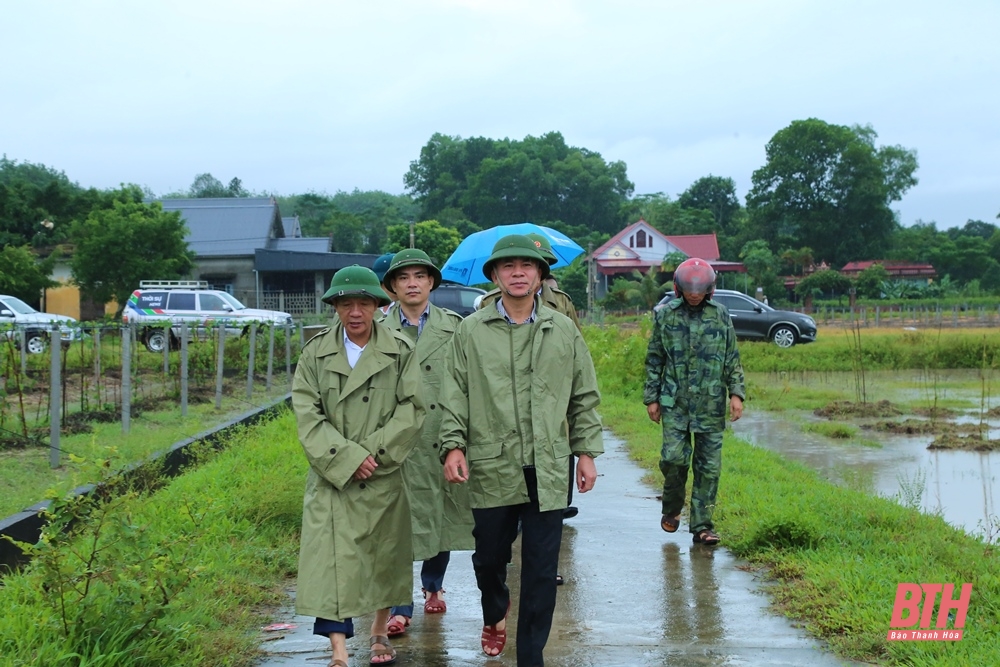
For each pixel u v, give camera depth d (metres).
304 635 4.62
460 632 4.69
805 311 53.00
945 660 3.84
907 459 10.49
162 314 23.31
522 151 98.88
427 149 107.81
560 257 7.75
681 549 6.16
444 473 4.31
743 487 7.55
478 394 4.05
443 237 46.69
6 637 3.64
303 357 4.17
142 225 31.44
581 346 4.21
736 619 4.73
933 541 5.63
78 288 32.38
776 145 85.19
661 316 6.31
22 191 39.22
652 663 4.14
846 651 4.18
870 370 23.05
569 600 5.11
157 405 11.77
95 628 3.74
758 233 85.12
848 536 5.83
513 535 4.13
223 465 7.64
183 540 4.39
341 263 40.00
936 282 74.81
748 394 17.19
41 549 3.73
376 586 4.05
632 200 100.94
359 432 4.07
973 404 15.67
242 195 91.44
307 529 4.00
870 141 88.25
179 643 4.04
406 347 4.18
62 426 9.37
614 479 8.68
